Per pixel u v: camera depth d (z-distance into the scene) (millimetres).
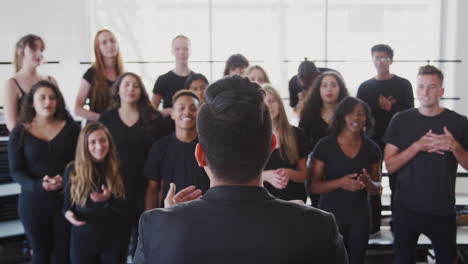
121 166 2932
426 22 5570
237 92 907
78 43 5316
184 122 2643
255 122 891
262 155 904
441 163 2703
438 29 5551
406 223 2791
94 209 2787
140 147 3070
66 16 5238
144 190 3111
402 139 2832
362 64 5590
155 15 5527
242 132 880
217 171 900
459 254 3545
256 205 867
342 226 2857
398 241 2842
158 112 3213
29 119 2998
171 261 829
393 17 5566
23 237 3713
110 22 5461
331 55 5602
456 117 2744
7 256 3766
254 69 3643
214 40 5613
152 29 5539
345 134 2887
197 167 2645
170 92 3758
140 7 5496
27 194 2953
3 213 3951
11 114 3400
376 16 5559
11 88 3396
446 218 2715
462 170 4258
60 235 3014
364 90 3795
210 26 5578
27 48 3408
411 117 2816
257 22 5602
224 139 881
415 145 2703
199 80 3465
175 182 2660
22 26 5098
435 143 2652
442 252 2740
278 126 2732
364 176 2789
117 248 2871
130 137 3066
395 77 3758
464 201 4008
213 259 822
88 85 3467
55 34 5215
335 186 2834
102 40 3400
